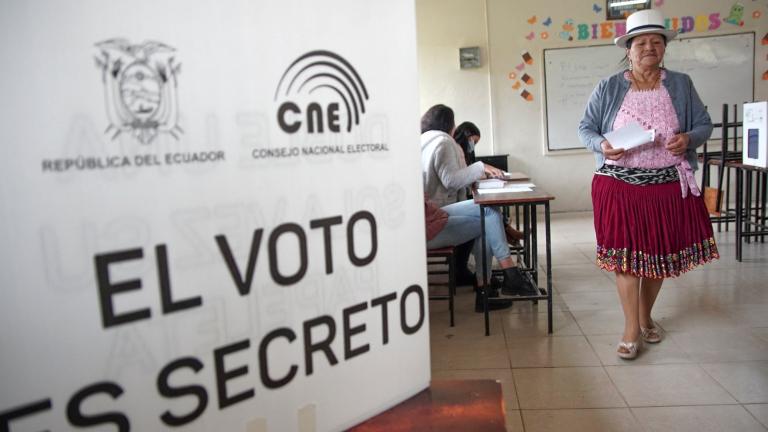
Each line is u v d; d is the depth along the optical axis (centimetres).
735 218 438
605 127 242
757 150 372
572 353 258
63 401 47
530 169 653
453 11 634
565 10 625
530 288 313
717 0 606
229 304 56
